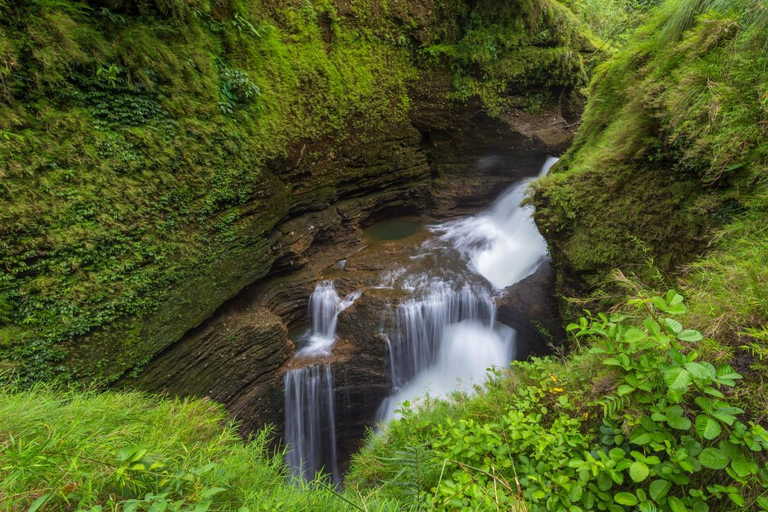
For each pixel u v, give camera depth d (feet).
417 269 26.73
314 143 24.76
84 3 13.53
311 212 26.68
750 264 8.52
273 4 21.59
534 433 8.13
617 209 15.10
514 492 7.15
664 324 6.38
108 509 5.60
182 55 16.60
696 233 12.49
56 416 8.54
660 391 6.56
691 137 12.46
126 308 15.11
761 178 10.78
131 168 14.85
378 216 33.78
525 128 34.14
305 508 7.27
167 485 6.15
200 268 17.99
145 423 10.89
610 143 16.76
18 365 12.46
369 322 23.44
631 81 18.45
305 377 22.67
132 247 15.14
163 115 15.90
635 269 13.99
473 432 8.91
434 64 31.01
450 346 24.94
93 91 13.85
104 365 14.60
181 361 17.80
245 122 19.54
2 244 11.96
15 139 12.02
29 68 12.30
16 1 11.93
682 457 5.88
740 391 6.49
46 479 5.58
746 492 5.94
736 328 7.23
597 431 7.84
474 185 35.37
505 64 32.50
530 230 27.78
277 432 22.49
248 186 19.84
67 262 13.39
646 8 36.11
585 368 9.07
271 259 22.53
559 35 34.17
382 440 13.82
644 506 5.77
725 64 12.42
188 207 17.10
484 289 24.53
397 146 31.86
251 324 20.89
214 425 13.05
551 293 20.58
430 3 29.32
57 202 13.01
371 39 27.50
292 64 22.49
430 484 8.61
